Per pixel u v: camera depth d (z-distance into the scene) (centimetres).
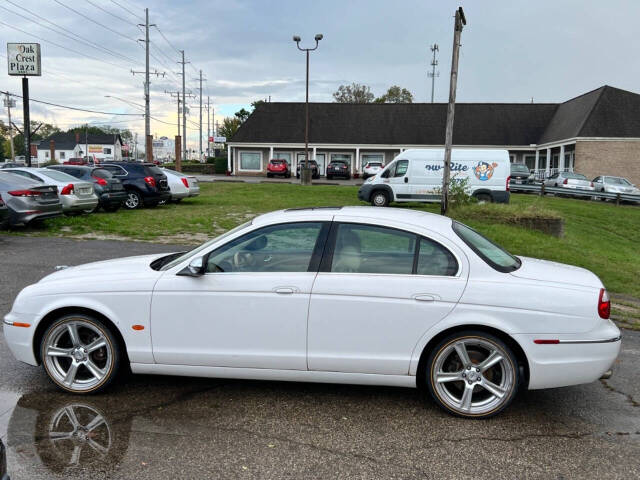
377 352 380
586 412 395
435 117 4156
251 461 320
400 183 1886
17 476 298
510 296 370
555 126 3812
